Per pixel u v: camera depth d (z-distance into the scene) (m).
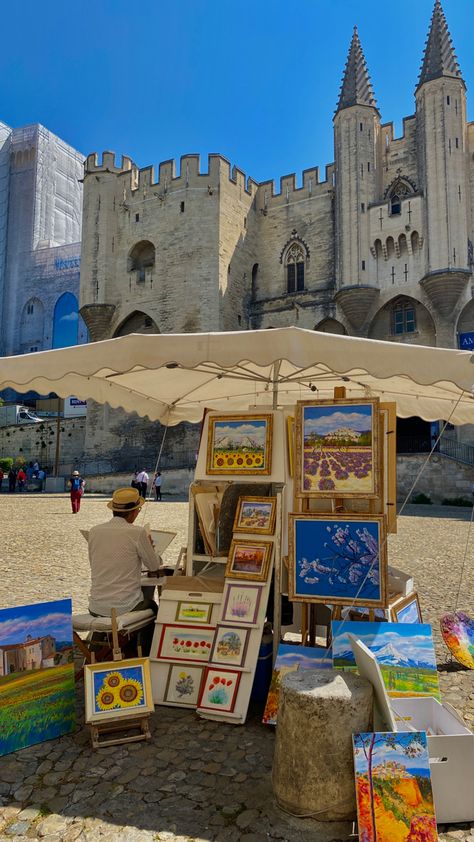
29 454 49.00
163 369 6.51
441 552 13.41
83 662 5.79
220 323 40.41
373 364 4.35
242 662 4.76
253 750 4.16
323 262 41.41
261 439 5.39
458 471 29.70
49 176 73.12
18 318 71.81
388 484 5.14
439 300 34.56
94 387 7.09
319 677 3.66
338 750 3.34
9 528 17.44
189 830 3.25
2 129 72.62
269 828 3.28
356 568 4.48
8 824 3.29
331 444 4.70
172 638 5.13
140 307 43.41
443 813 3.38
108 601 5.09
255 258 44.38
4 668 4.23
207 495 5.73
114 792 3.62
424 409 7.41
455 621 6.28
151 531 6.91
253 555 5.14
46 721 4.34
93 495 35.31
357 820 3.19
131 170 45.50
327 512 4.71
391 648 4.45
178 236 42.31
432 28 36.78
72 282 69.69
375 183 38.44
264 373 6.71
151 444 41.88
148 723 4.59
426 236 35.31
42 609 4.50
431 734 4.00
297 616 5.75
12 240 72.56
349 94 38.88
